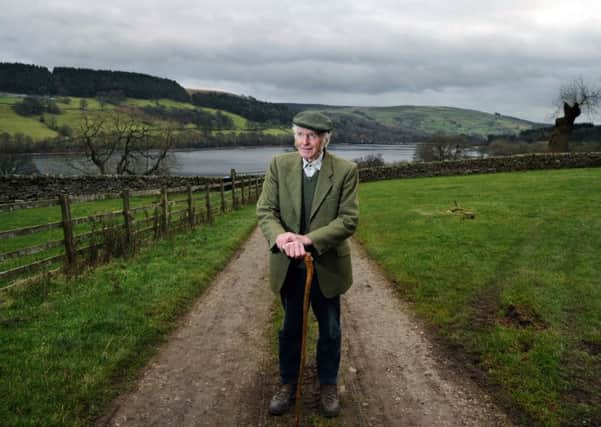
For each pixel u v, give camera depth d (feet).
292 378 10.63
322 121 9.20
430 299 18.22
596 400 10.52
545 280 19.79
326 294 9.63
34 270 19.49
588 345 13.47
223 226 39.60
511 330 14.53
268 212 9.80
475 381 11.70
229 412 10.35
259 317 16.84
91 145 122.31
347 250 10.03
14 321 14.99
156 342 14.32
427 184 77.46
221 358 13.25
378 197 59.77
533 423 9.79
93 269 22.07
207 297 19.35
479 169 99.35
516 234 29.73
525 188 58.95
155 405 10.61
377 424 9.89
